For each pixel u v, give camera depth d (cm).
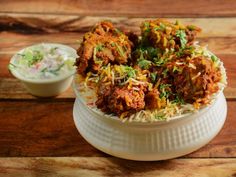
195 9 52
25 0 55
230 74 43
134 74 34
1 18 53
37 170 35
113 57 36
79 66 36
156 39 37
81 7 54
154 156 34
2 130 39
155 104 33
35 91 42
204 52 37
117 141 34
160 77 35
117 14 52
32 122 40
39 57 45
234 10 52
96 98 35
